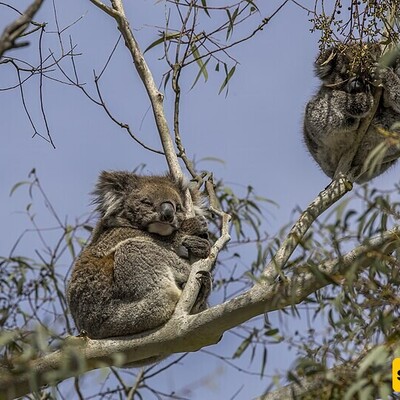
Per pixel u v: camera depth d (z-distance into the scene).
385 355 7.97
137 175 13.23
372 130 13.64
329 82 14.67
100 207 13.12
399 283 8.78
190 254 12.30
